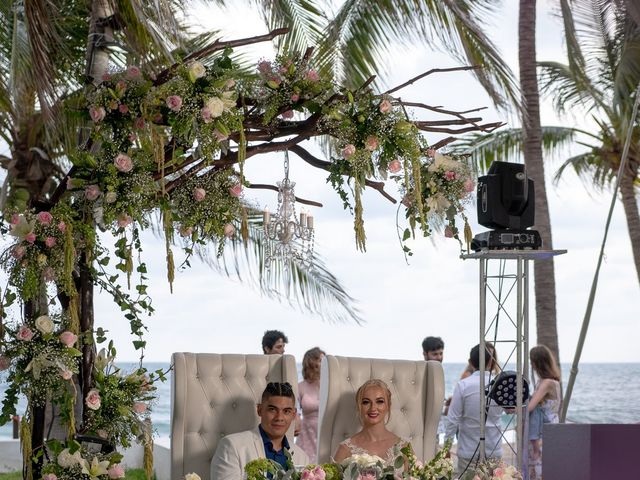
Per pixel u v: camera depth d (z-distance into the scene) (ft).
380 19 37.37
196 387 22.53
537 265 50.57
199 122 19.38
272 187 22.33
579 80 52.95
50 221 18.45
